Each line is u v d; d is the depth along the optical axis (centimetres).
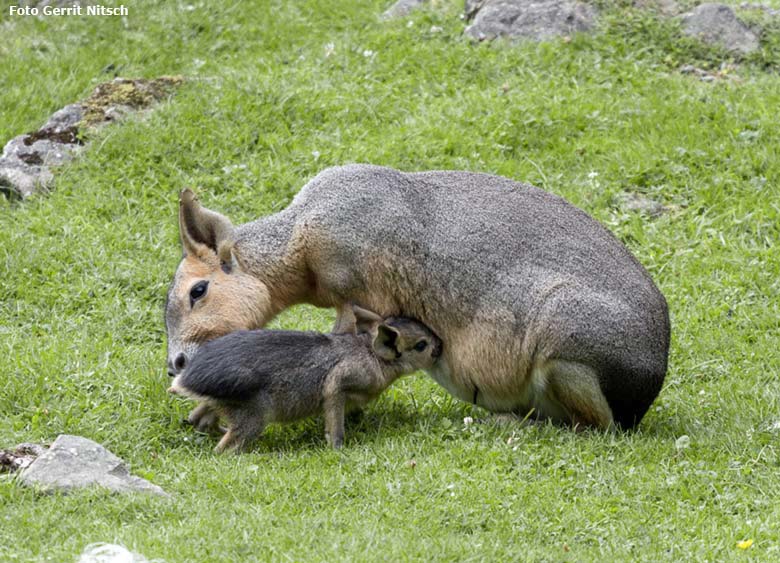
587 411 1157
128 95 1872
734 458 1092
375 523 943
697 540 943
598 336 1140
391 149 1744
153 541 871
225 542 879
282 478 1029
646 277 1206
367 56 2028
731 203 1639
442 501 996
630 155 1720
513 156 1762
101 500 951
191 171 1733
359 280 1179
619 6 2078
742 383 1294
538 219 1198
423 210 1197
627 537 947
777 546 928
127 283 1503
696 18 2052
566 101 1861
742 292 1483
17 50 2108
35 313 1433
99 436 1141
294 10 2239
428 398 1266
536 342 1152
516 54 2000
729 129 1756
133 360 1306
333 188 1196
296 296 1219
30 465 996
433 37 2091
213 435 1173
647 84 1916
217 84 1906
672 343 1384
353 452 1102
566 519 968
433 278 1180
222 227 1180
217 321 1175
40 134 1788
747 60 2000
